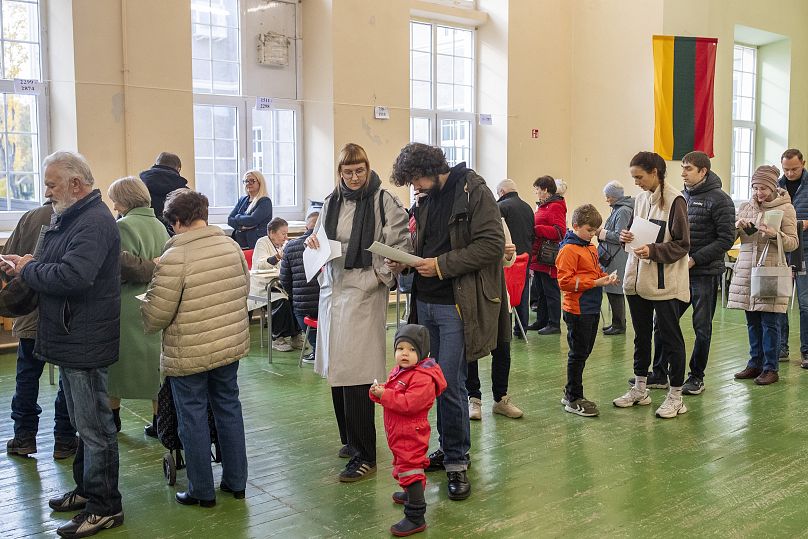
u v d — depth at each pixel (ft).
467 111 30.04
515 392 15.44
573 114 31.14
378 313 10.66
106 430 9.05
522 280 19.16
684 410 13.93
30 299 8.96
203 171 23.97
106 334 8.83
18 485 10.61
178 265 9.23
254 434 12.89
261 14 24.63
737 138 34.32
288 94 25.43
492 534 9.02
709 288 14.78
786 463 11.34
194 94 23.45
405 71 26.32
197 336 9.34
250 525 9.30
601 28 29.86
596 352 19.20
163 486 10.58
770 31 32.37
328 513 9.66
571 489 10.41
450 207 10.04
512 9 28.89
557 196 21.70
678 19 28.17
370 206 10.57
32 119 20.68
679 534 8.98
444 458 10.31
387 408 8.95
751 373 16.48
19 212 20.76
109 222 8.80
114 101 20.53
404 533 8.97
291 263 17.21
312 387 15.97
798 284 17.26
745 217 16.33
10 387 15.70
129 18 20.56
